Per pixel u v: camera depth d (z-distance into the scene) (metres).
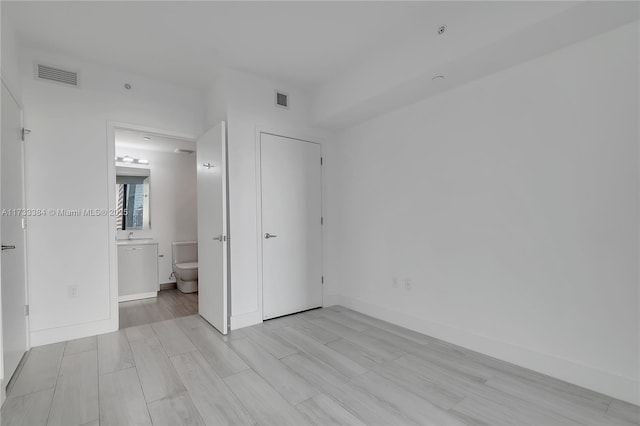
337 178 3.88
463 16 2.07
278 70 3.07
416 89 2.65
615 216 1.83
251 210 3.16
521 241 2.22
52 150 2.67
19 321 2.28
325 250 3.79
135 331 2.95
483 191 2.44
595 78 1.89
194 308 3.76
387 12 2.20
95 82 2.89
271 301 3.31
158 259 4.69
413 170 2.97
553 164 2.07
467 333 2.54
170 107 3.31
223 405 1.78
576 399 1.82
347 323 3.19
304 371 2.18
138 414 1.70
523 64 2.20
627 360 1.79
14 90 2.29
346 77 3.08
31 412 1.71
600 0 1.54
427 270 2.86
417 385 1.99
